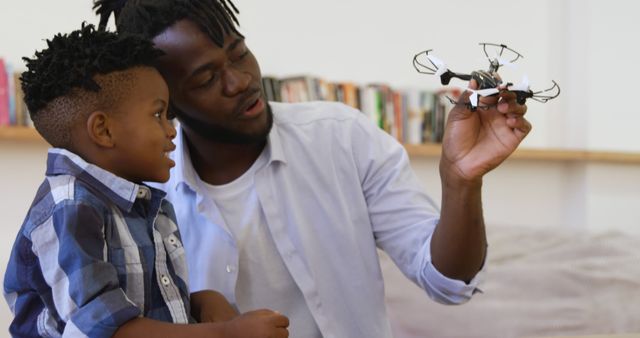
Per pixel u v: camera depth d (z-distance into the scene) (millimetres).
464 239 977
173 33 1013
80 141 910
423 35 3518
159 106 945
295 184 1184
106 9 1204
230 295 1166
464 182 925
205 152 1159
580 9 3875
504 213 3828
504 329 1891
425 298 2031
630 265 2369
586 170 3895
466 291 1036
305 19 3230
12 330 892
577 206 3945
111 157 914
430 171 3525
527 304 2023
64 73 894
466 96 892
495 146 898
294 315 1181
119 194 906
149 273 927
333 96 3047
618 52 3912
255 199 1168
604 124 3906
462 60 3619
